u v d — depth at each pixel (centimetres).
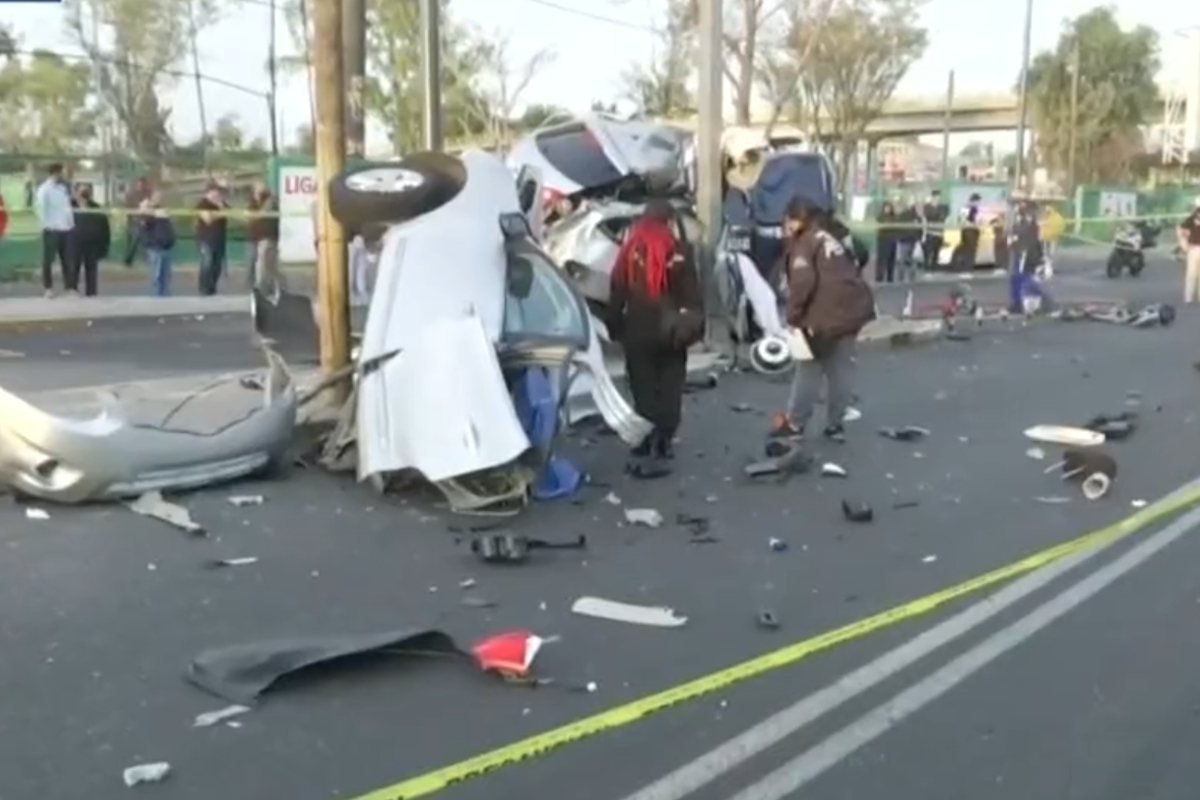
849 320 1069
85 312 1814
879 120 6794
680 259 969
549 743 478
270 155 3538
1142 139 7981
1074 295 2798
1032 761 471
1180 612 644
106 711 502
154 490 833
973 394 1374
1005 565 729
